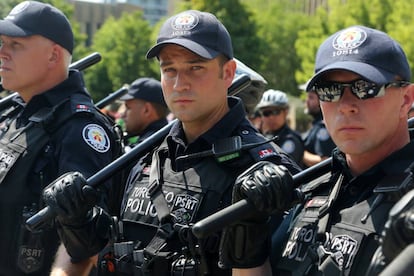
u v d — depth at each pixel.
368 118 2.50
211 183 3.18
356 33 2.57
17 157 3.92
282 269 2.70
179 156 3.34
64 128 3.90
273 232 2.95
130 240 3.33
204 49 3.20
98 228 3.21
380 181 2.51
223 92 3.32
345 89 2.52
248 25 34.28
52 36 4.12
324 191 2.74
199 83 3.23
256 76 4.19
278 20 46.69
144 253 3.20
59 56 4.15
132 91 6.94
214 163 3.22
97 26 72.50
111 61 40.97
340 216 2.57
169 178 3.29
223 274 3.05
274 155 3.17
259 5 54.28
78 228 3.12
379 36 2.56
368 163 2.59
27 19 4.09
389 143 2.57
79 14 71.25
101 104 5.16
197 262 3.09
